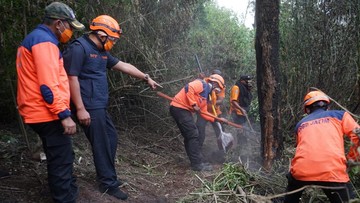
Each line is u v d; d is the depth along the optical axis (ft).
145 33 21.02
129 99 22.07
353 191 11.59
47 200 11.05
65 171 10.23
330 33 20.36
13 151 14.11
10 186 11.45
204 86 17.83
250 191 13.80
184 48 24.13
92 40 11.94
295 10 21.24
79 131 18.86
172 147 21.24
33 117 9.64
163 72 21.94
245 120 22.38
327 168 10.41
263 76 15.71
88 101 11.81
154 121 23.08
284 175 15.19
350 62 20.08
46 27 9.86
